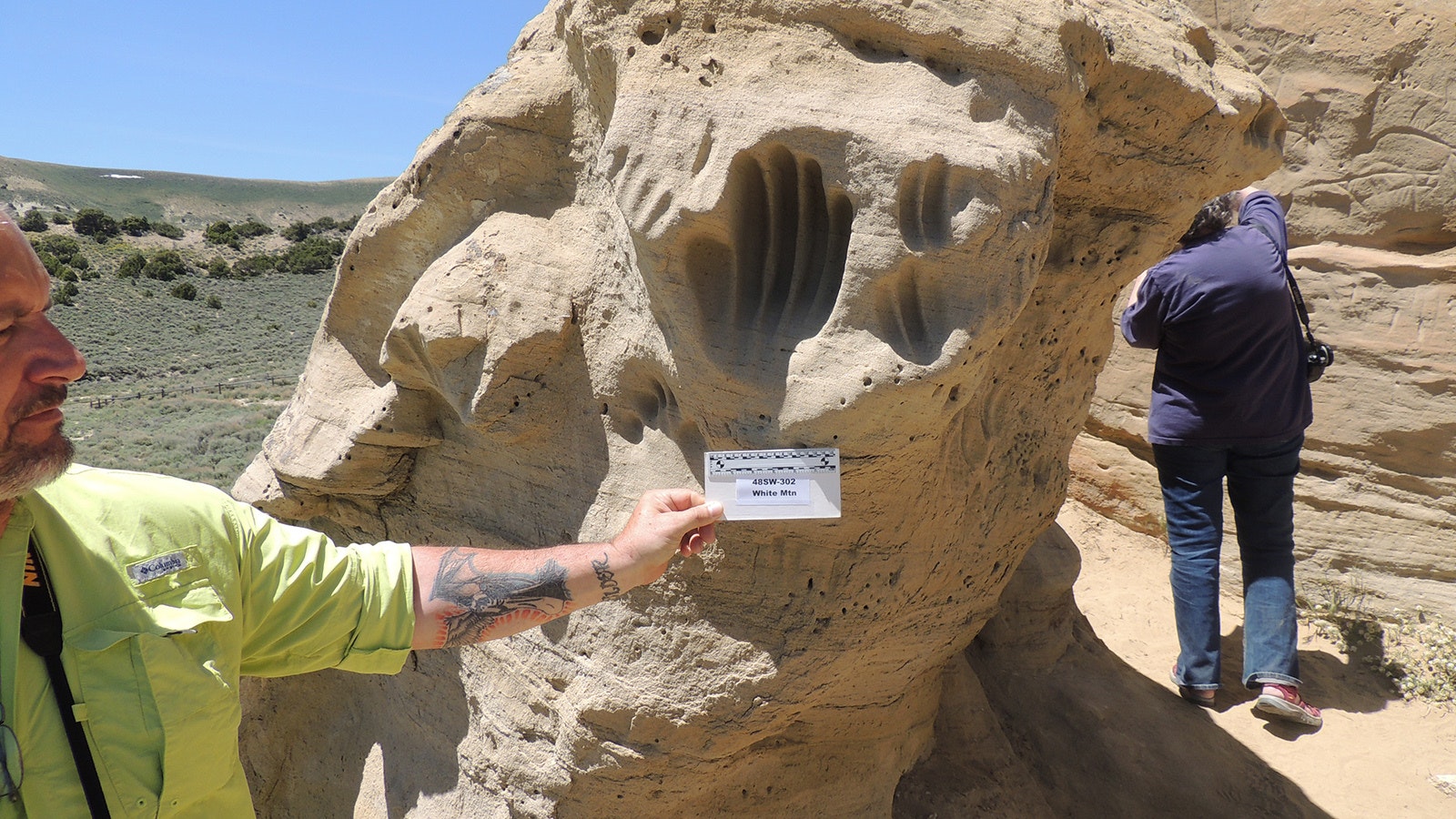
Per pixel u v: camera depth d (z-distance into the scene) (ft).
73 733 4.13
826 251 6.35
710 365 6.53
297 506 10.08
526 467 8.36
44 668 4.18
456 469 9.03
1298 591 14.30
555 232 7.93
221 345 74.84
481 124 7.94
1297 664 11.07
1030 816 9.70
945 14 6.14
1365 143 13.84
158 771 4.27
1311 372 11.03
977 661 11.24
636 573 5.93
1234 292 10.12
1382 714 11.60
